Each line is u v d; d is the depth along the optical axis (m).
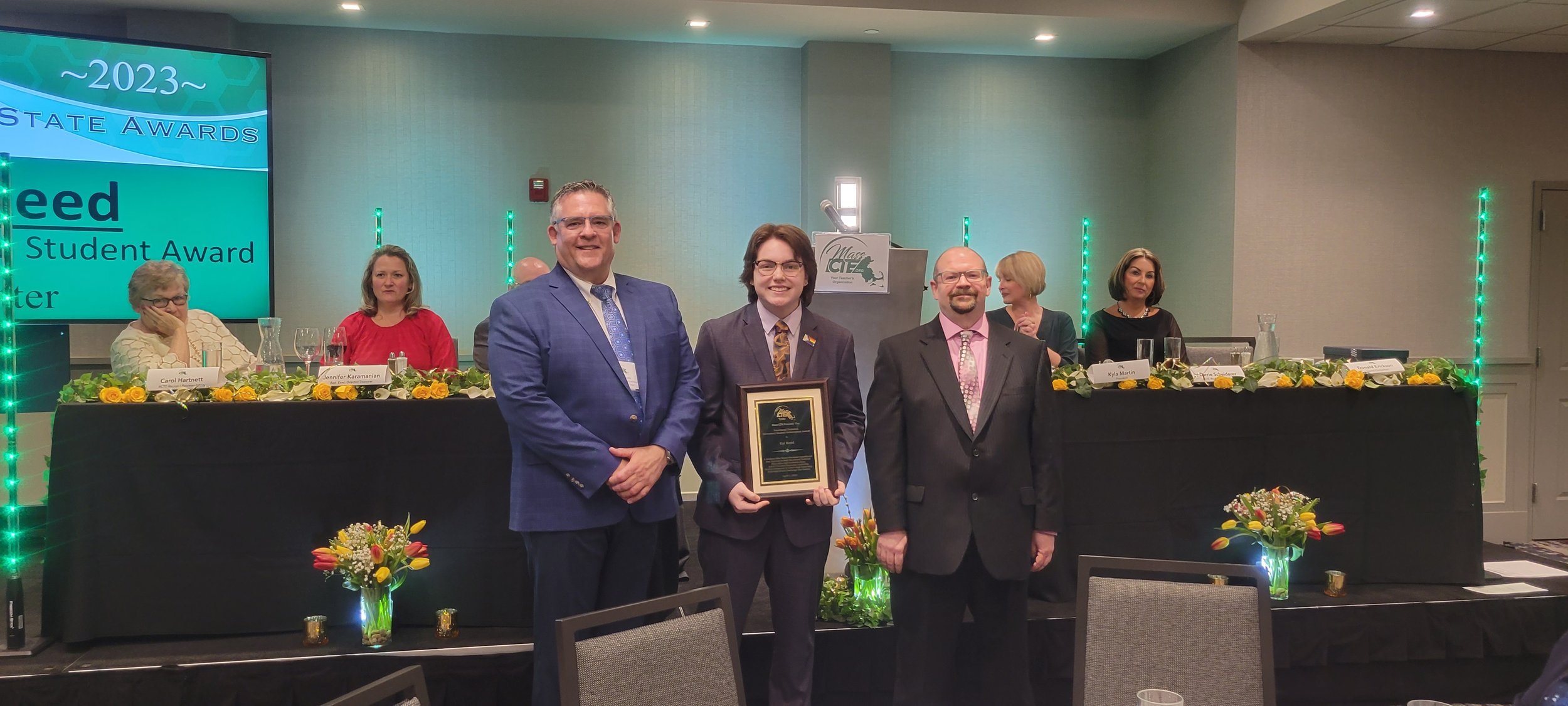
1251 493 3.07
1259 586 1.96
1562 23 5.02
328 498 2.69
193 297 4.86
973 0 5.23
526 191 5.72
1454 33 5.21
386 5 5.11
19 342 2.89
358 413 2.70
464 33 5.62
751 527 2.38
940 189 6.11
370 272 3.65
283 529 2.68
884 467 2.50
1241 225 5.44
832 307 3.02
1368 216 5.55
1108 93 6.23
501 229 5.71
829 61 5.73
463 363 5.68
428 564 2.64
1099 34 5.64
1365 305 5.57
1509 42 5.39
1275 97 5.44
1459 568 3.23
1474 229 5.63
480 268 5.70
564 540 2.22
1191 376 3.16
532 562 2.28
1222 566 1.99
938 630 2.48
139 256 4.74
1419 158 5.57
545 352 2.25
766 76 5.91
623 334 2.34
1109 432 3.07
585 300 2.33
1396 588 3.17
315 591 2.71
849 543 2.81
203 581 2.64
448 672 2.56
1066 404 3.05
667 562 2.52
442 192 5.64
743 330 2.51
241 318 4.97
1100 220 6.25
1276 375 3.16
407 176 5.60
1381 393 3.22
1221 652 1.94
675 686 1.72
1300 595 3.07
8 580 2.54
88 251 4.63
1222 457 3.14
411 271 3.68
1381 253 5.57
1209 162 5.64
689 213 5.87
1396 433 3.23
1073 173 6.22
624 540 2.30
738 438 2.45
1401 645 2.98
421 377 2.83
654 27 5.50
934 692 2.48
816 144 5.73
